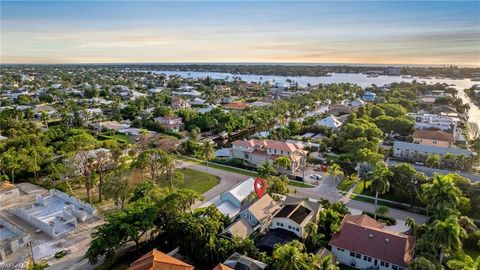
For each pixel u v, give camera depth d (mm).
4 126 143500
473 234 60531
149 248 61094
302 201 69375
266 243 58375
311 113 194125
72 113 180875
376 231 56938
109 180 76562
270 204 71062
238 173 101875
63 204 79125
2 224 68312
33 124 143875
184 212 63375
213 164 110562
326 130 141500
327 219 64562
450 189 59406
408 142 121688
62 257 59000
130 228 54969
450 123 139625
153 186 69812
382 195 84188
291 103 191500
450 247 48406
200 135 149125
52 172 91062
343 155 104875
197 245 56406
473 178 88000
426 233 55000
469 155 101438
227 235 59406
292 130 144625
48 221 70625
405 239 54719
